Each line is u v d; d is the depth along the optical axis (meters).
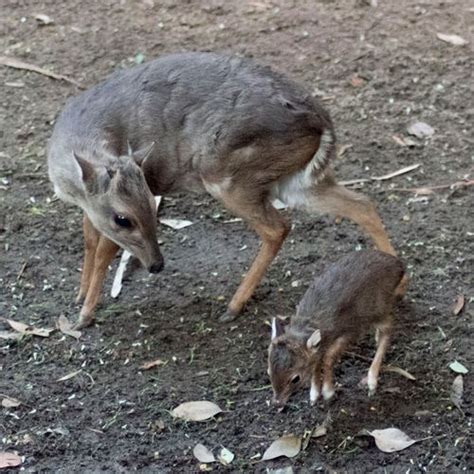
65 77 3.26
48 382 2.51
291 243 2.80
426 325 2.61
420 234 2.81
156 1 3.57
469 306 2.64
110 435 2.42
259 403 2.47
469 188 2.94
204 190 2.63
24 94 3.20
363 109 3.17
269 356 2.38
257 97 2.55
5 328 2.60
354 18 3.51
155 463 2.38
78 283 2.70
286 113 2.55
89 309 2.60
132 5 3.56
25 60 3.31
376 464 2.38
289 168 2.58
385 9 3.55
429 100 3.21
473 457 2.38
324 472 2.37
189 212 2.88
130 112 2.59
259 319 2.63
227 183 2.57
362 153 3.04
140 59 3.33
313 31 3.45
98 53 3.35
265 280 2.71
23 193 2.91
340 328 2.42
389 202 2.90
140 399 2.47
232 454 2.39
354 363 2.54
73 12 3.52
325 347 2.41
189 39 3.41
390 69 3.30
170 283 2.71
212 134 2.55
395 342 2.57
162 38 3.41
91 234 2.61
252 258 2.77
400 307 2.64
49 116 3.13
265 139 2.54
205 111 2.56
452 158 3.03
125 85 2.60
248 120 2.54
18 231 2.81
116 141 2.59
